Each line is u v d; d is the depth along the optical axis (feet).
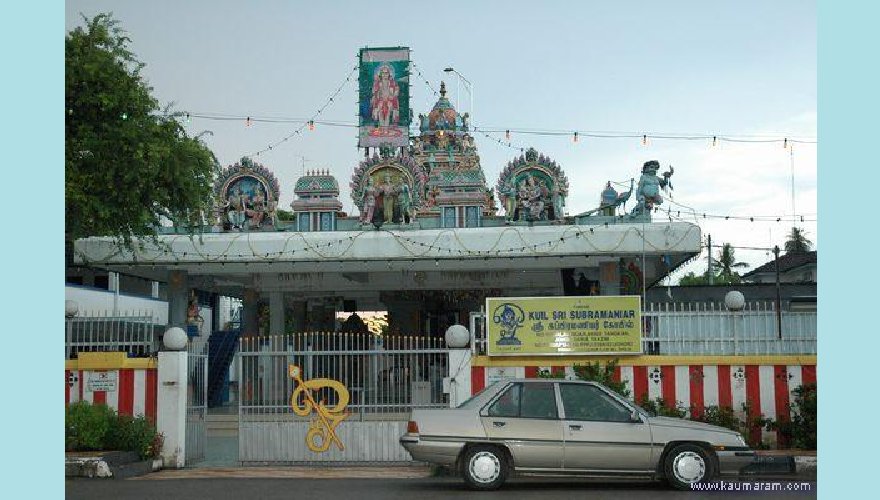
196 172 70.69
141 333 62.18
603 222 87.04
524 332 55.72
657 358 55.57
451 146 132.57
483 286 101.91
